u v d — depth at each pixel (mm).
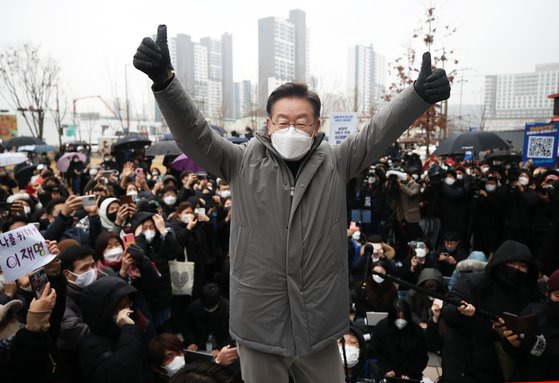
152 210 5801
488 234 8367
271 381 1640
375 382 3721
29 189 7930
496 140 9305
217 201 6605
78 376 3029
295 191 1567
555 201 7188
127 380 2764
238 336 1620
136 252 4016
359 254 5898
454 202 8055
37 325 2227
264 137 1669
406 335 4172
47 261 2416
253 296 1580
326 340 1592
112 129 45344
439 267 6309
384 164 11461
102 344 3000
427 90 1489
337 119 6969
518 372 2887
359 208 8859
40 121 25250
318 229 1572
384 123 1605
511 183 9000
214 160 1625
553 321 2965
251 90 27891
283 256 1559
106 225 5457
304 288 1558
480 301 3102
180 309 5090
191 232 5430
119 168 12922
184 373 1485
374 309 4910
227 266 5785
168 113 1483
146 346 3492
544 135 9438
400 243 8555
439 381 3299
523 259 2979
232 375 1505
